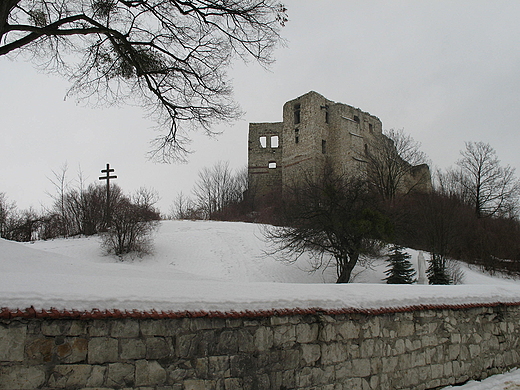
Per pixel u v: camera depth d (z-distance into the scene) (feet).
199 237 82.74
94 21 29.17
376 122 152.66
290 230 62.90
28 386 11.74
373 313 18.84
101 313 12.90
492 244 83.15
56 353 12.26
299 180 131.95
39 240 90.99
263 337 15.74
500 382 22.24
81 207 102.94
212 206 162.50
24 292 12.29
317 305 17.46
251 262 68.85
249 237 82.89
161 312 13.87
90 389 12.50
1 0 23.84
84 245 77.66
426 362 20.56
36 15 31.27
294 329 16.55
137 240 72.74
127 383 13.02
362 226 53.11
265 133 163.43
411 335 20.25
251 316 15.51
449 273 66.80
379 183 113.09
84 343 12.67
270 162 161.27
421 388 20.02
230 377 14.75
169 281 15.61
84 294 13.10
